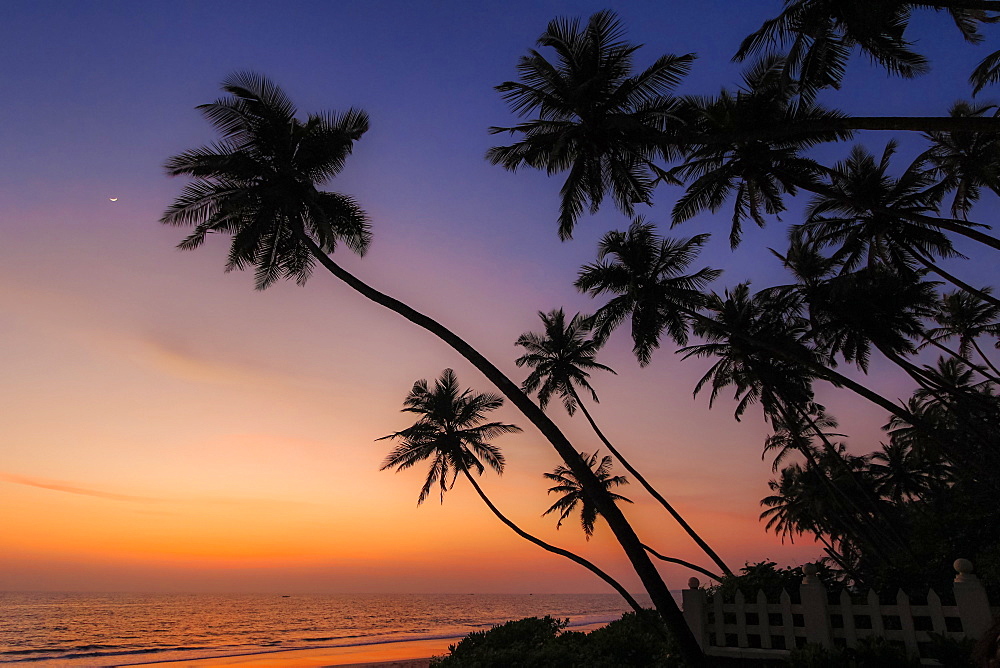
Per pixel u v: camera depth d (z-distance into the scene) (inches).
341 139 722.8
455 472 1480.1
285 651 1828.2
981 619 282.5
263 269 776.3
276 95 706.8
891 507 1604.3
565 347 1483.8
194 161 665.0
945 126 485.1
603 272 1167.0
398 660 1507.1
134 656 1721.2
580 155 743.1
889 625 321.1
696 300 1127.6
